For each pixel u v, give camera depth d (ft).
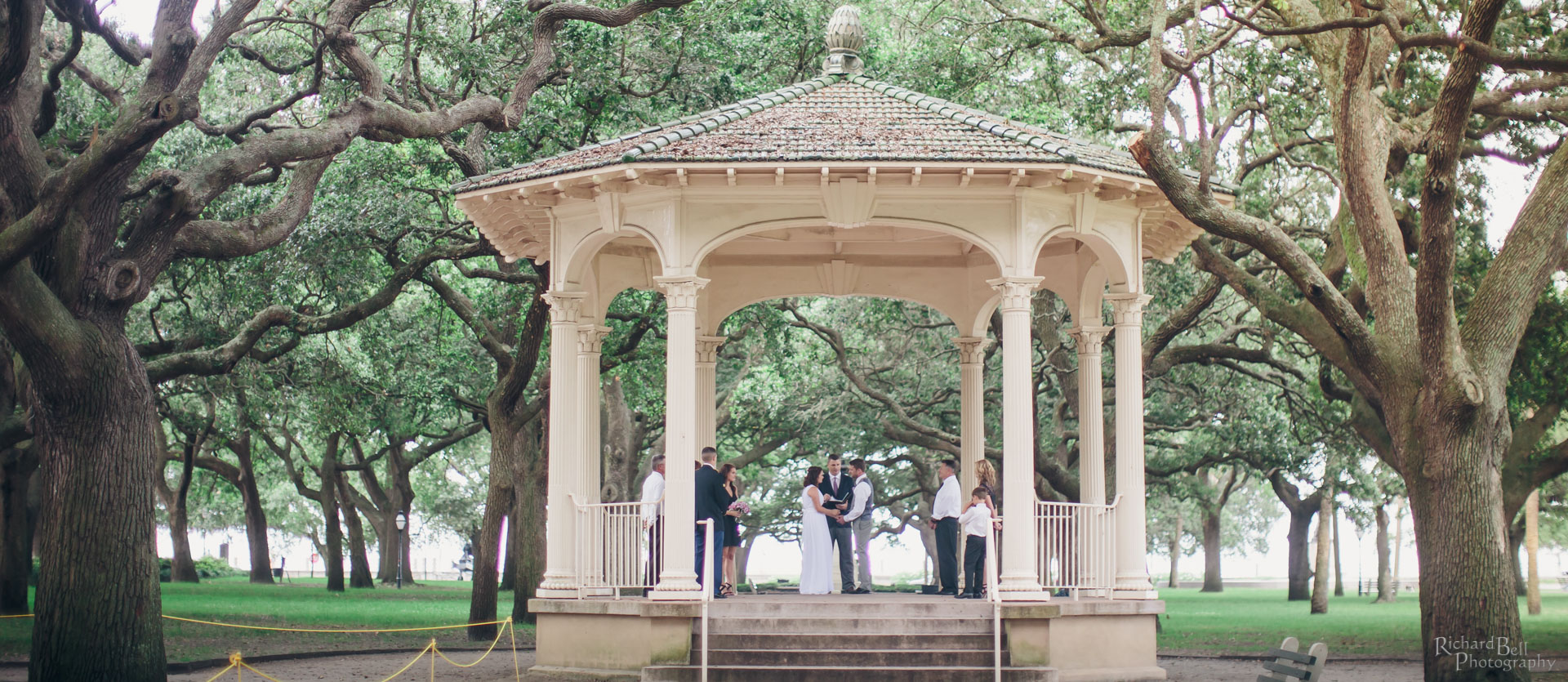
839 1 69.72
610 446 107.76
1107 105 69.15
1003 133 42.96
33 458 80.74
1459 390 39.83
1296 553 142.82
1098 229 44.57
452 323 91.45
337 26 48.01
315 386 83.25
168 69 39.93
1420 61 56.49
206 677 47.24
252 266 68.28
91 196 39.29
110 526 38.60
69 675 37.65
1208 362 81.10
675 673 39.17
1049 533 43.93
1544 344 57.41
